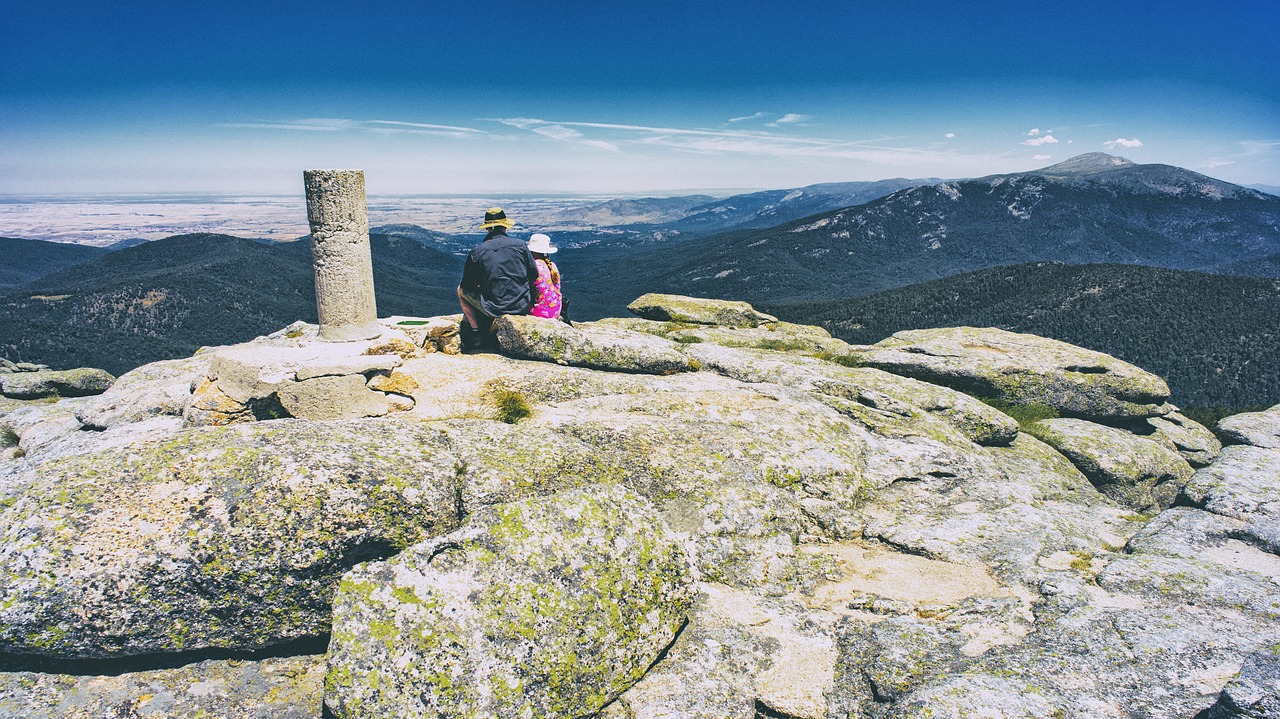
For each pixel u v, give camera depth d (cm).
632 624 380
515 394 568
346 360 539
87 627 349
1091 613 402
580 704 350
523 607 358
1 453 691
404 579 358
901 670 371
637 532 408
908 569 461
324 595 385
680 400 588
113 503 373
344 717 325
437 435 467
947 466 569
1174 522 495
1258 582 425
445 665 333
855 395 691
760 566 453
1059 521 505
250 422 477
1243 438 743
